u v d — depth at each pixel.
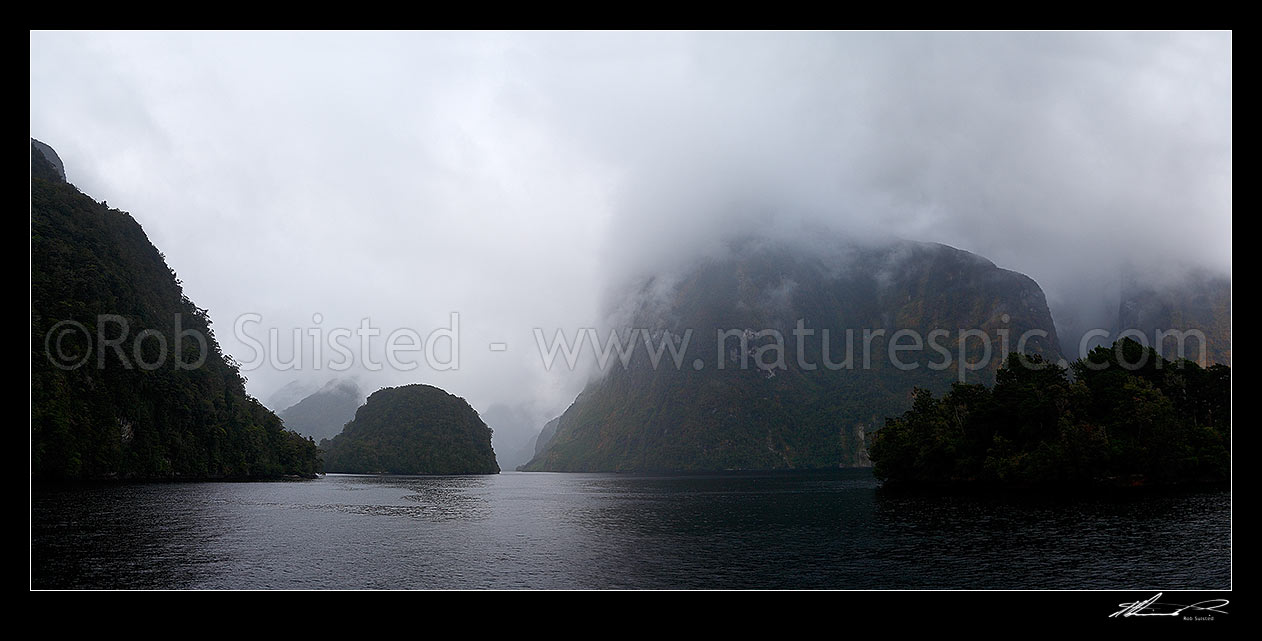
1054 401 91.31
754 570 42.97
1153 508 66.94
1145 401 85.56
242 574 41.09
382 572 42.56
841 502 88.50
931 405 110.31
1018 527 57.28
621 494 123.75
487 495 120.81
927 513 70.38
